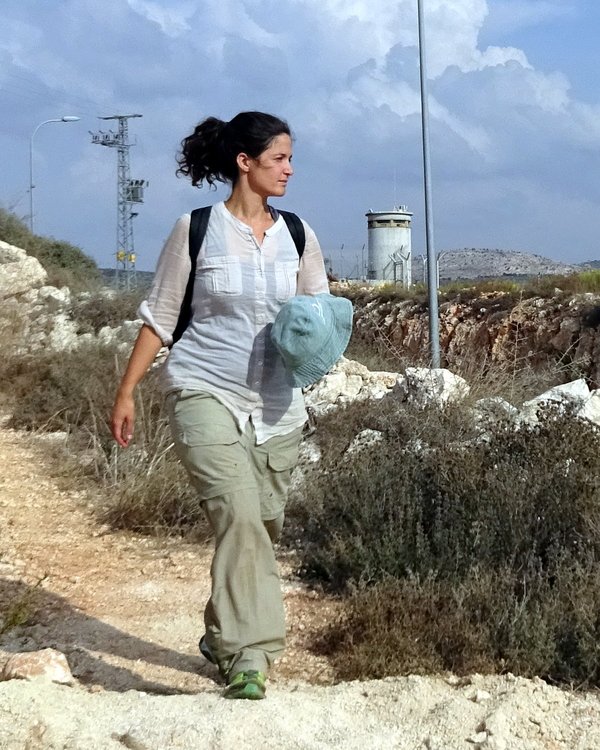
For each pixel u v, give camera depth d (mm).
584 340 17891
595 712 3693
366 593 4703
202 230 3787
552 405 6699
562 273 24156
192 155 3947
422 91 17312
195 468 3715
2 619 4793
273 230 3863
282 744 3215
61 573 5605
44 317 14664
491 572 4785
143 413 8109
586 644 4031
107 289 16828
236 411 3797
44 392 10180
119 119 42344
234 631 3684
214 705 3477
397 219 38125
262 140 3785
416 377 8367
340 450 7359
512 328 20250
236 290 3756
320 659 4441
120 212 42344
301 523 6465
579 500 5305
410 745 3383
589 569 4648
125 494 6734
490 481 5574
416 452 6414
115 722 3322
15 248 16531
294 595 5293
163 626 4805
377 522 5598
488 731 3418
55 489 7531
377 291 27047
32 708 3273
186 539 6426
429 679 3963
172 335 3910
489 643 4207
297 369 3773
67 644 4508
